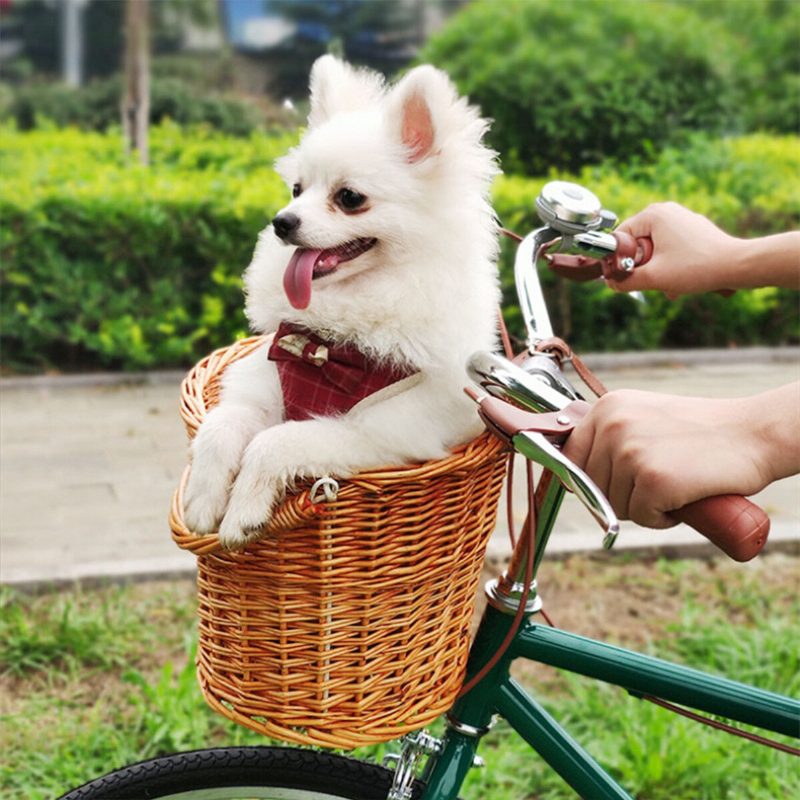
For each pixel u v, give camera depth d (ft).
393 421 5.67
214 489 5.64
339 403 5.90
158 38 52.01
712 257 6.18
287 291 5.90
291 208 6.23
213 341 23.13
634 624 13.30
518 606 5.43
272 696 5.12
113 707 11.28
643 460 4.05
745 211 26.12
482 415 4.61
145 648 12.35
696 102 31.89
